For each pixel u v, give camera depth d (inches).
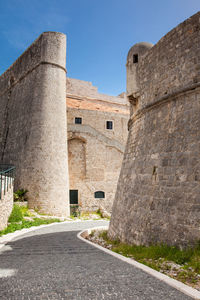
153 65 418.0
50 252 304.8
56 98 971.3
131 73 491.2
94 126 1344.7
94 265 233.6
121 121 1430.9
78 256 278.4
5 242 385.4
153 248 286.2
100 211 1187.3
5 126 1229.1
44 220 744.3
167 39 385.1
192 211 273.6
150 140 387.2
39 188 879.7
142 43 497.0
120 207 442.3
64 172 946.1
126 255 299.4
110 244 409.1
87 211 1205.1
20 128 1050.1
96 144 1283.2
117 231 429.1
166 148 341.4
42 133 922.7
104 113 1385.3
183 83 341.1
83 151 1261.1
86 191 1225.4
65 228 609.0
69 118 1286.9
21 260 260.2
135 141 447.5
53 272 211.5
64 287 174.1
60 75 999.6
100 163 1277.1
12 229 532.4
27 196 881.5
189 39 341.1
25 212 791.7
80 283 181.8
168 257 252.5
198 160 287.6
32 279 193.0
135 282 183.2
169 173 323.6
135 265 231.3
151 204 339.0
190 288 168.2
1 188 500.7
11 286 177.6
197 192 276.2
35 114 948.6
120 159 1344.7
